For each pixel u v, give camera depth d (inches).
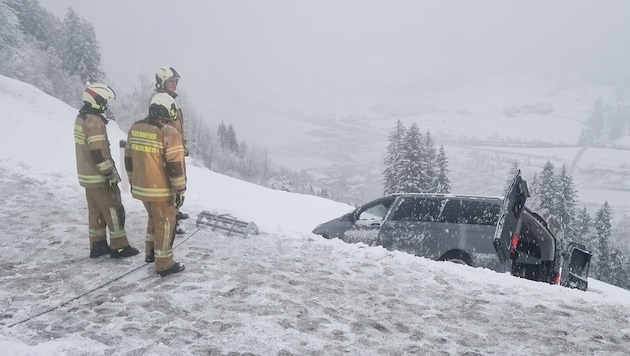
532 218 279.7
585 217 2268.7
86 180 209.8
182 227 263.4
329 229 328.8
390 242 290.0
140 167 191.3
